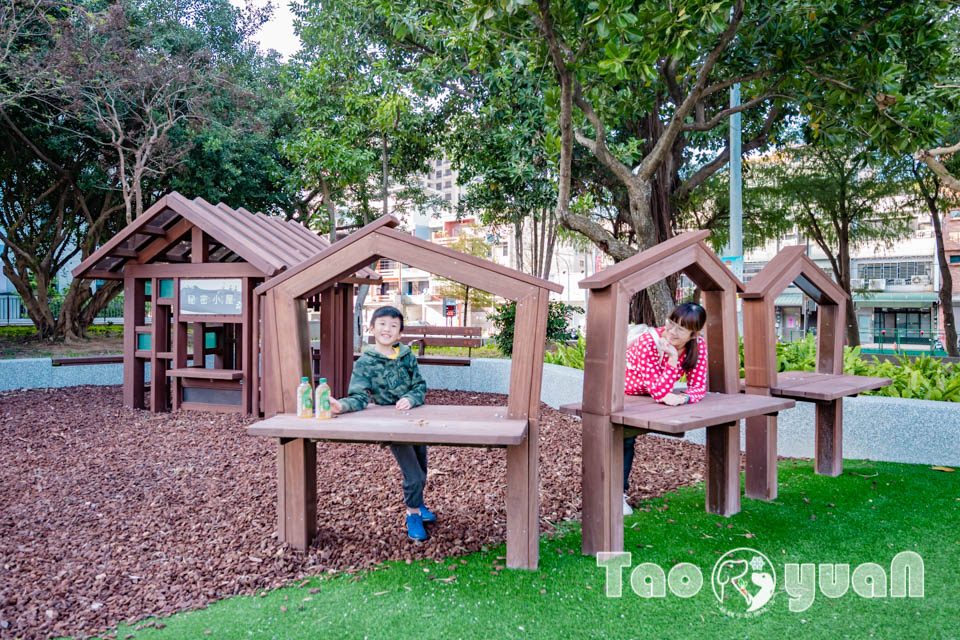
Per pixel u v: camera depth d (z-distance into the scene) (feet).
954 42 24.29
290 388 10.36
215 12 52.54
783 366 21.25
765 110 37.83
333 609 8.33
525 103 34.60
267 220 25.54
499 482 14.28
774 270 13.53
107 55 38.88
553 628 7.85
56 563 9.78
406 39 41.37
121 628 7.83
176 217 22.85
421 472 10.82
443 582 9.16
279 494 10.53
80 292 52.75
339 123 41.65
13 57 35.83
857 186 54.70
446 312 105.91
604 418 9.91
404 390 11.04
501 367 28.19
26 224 55.16
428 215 141.49
